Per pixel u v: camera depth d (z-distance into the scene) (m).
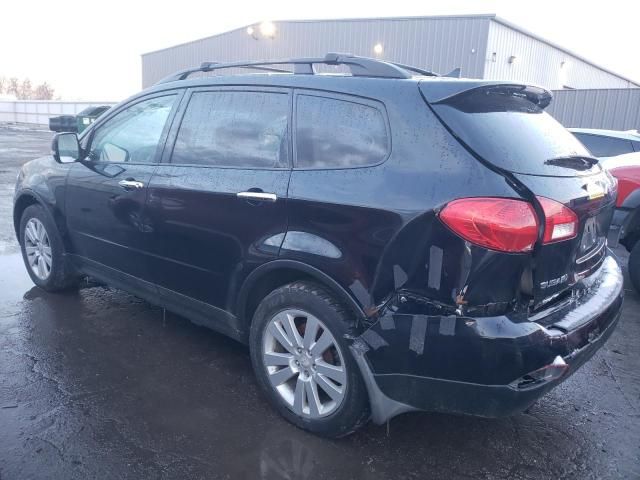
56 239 4.67
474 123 2.56
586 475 2.77
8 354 3.76
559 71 30.67
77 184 4.34
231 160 3.31
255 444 2.91
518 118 2.83
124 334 4.18
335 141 2.88
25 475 2.59
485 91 2.73
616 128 18.48
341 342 2.75
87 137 4.46
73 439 2.88
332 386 2.86
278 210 2.96
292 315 2.98
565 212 2.53
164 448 2.85
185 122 3.65
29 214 4.91
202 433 2.99
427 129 2.58
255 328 3.17
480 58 22.16
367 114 2.79
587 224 2.86
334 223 2.74
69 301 4.79
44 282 4.88
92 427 2.99
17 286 5.14
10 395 3.25
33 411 3.10
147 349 3.95
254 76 3.36
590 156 3.15
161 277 3.78
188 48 31.02
